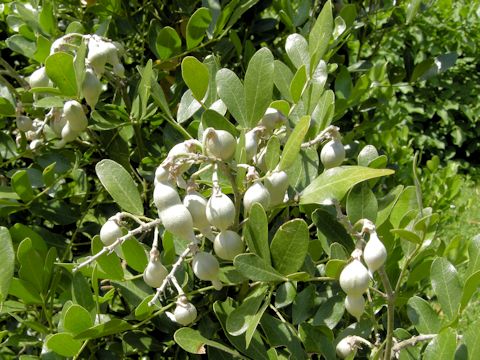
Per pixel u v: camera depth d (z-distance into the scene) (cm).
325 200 36
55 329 47
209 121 41
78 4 65
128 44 69
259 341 41
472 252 38
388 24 78
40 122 55
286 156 36
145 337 49
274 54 72
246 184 37
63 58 44
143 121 58
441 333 36
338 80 62
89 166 66
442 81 192
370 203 42
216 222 34
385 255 34
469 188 184
